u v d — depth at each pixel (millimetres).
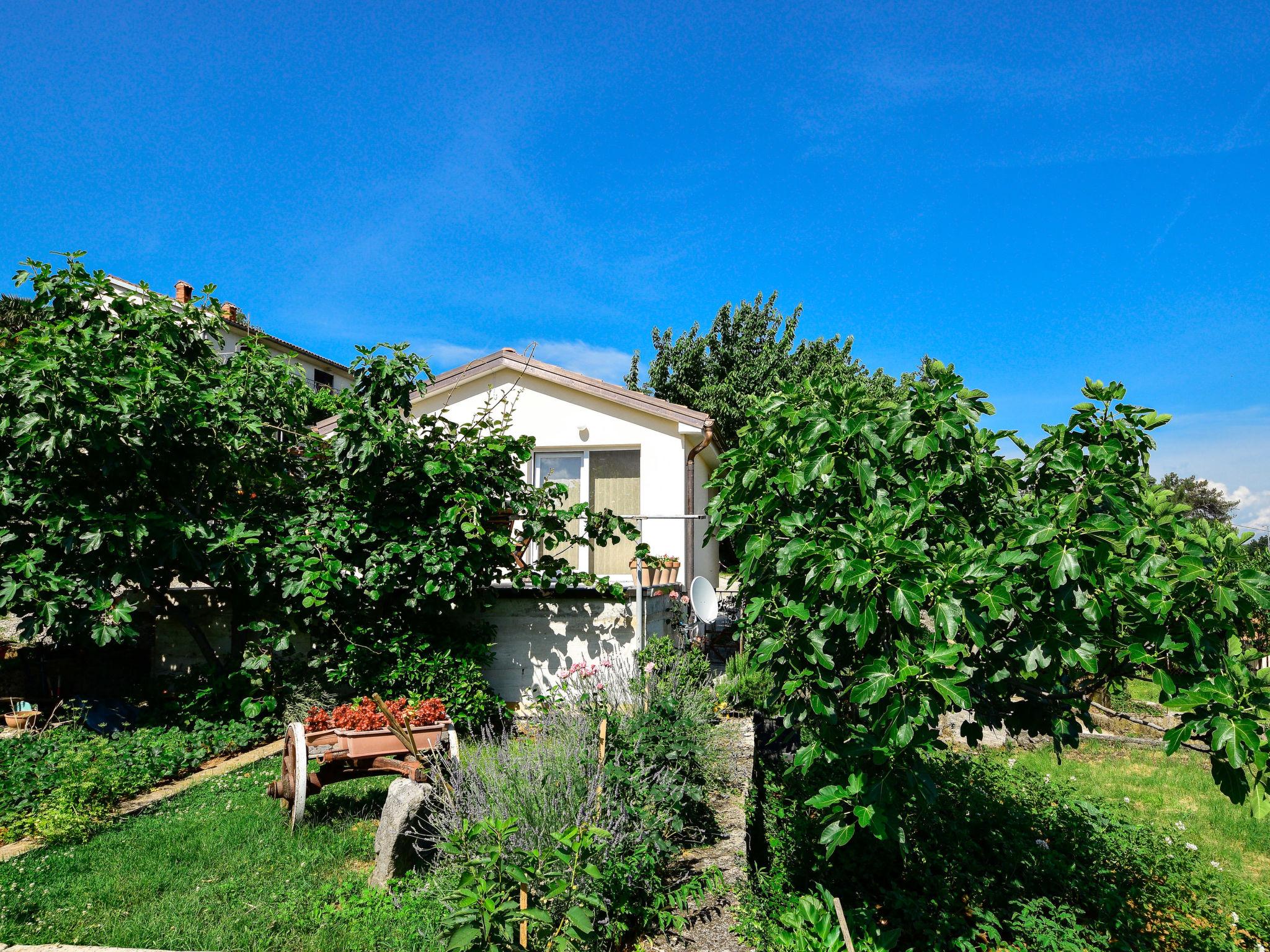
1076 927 4742
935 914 4918
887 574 3471
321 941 4078
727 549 20438
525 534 9672
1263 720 3307
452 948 3100
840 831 3750
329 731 6035
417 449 9117
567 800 4672
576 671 7750
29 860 5125
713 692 8305
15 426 7516
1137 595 3586
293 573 8555
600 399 12852
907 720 3381
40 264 8562
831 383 4672
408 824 4793
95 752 6973
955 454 4223
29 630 7512
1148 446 4164
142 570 7930
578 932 3531
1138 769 9523
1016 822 6180
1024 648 3758
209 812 6137
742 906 4398
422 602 8859
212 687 8656
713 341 32781
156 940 4070
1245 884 6047
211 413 8523
